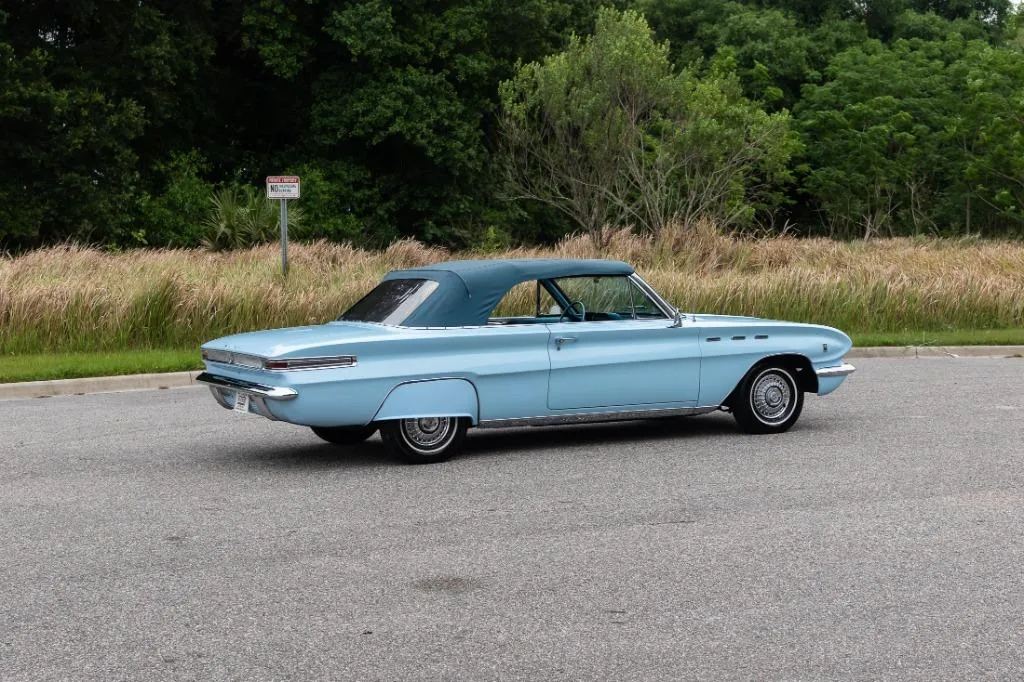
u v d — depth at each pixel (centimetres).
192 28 3841
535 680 455
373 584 581
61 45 3609
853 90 5684
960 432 1051
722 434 1043
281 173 4162
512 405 920
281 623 523
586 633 508
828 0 6338
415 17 4100
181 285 1761
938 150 5728
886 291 2159
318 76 4175
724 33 5825
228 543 660
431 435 906
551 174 3956
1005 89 5419
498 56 4441
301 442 1014
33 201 3322
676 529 689
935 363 1719
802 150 5312
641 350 966
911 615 532
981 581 583
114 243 3256
